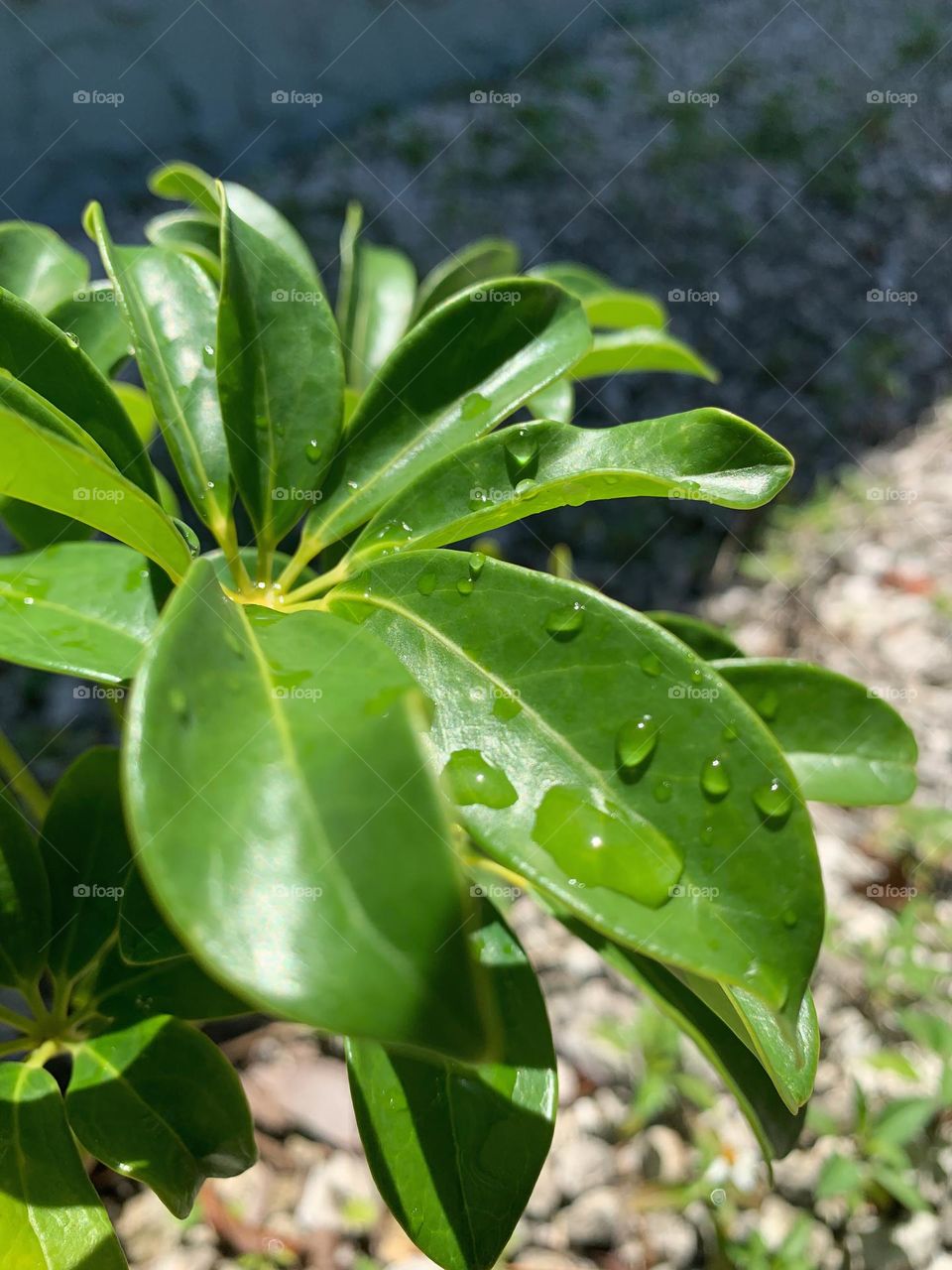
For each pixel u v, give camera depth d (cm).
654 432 20
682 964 14
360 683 14
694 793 15
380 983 11
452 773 16
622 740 16
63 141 124
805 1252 44
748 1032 18
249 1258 44
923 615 77
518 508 19
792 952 15
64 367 21
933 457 95
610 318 37
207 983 25
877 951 55
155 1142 22
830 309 114
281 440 23
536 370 24
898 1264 44
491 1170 20
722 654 31
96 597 21
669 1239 45
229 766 12
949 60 164
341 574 21
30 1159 21
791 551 85
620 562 85
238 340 22
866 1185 46
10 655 19
